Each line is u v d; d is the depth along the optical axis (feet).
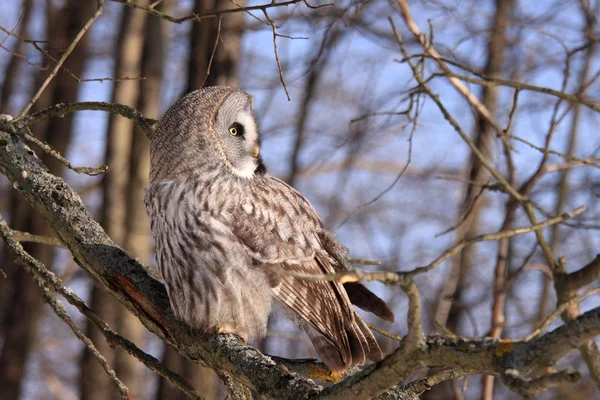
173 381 25.52
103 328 26.58
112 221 54.44
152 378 67.87
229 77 48.57
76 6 71.31
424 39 34.78
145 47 56.24
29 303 70.54
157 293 28.07
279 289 28.27
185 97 29.53
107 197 54.70
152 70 56.08
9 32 31.53
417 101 35.29
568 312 29.91
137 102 56.34
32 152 29.91
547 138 38.60
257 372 23.72
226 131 29.09
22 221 70.08
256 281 28.17
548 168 38.86
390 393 24.16
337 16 45.32
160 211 28.17
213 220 27.73
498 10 54.03
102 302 54.70
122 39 57.11
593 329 17.49
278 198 29.55
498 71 54.34
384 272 17.60
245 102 30.53
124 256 28.27
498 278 41.60
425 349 18.80
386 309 29.14
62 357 79.97
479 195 34.83
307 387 22.15
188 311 27.45
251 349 25.17
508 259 54.60
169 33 58.23
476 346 18.38
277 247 28.48
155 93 56.18
